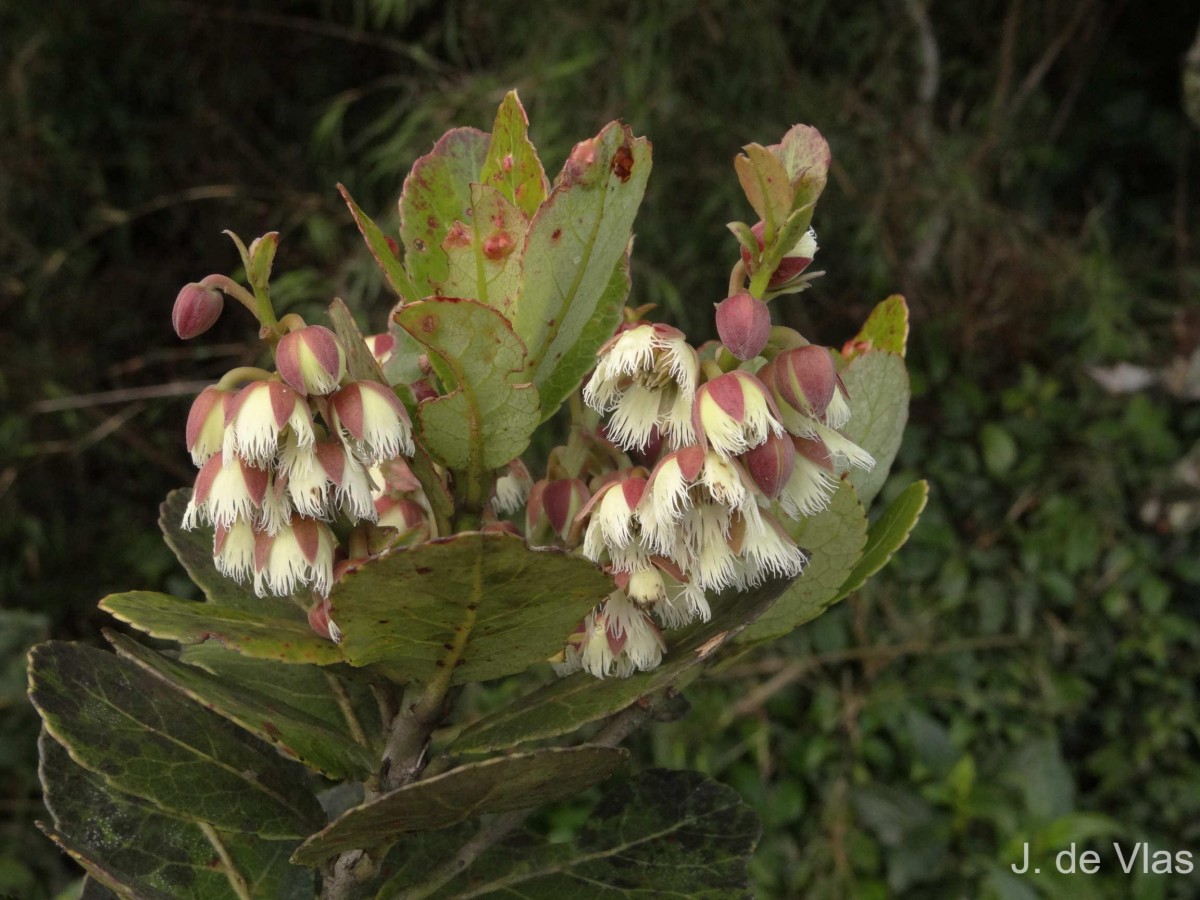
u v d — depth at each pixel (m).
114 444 4.38
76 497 4.42
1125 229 5.11
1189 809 3.70
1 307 4.43
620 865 0.94
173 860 0.92
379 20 4.09
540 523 0.90
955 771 3.37
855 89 4.33
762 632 0.96
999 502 4.08
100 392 4.52
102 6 4.60
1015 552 4.04
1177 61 5.16
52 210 4.48
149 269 4.72
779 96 4.05
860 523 0.90
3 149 4.34
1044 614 3.96
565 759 0.71
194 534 0.98
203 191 4.49
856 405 1.00
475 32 4.20
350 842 0.77
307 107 4.83
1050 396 4.14
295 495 0.74
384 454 0.74
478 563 0.69
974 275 4.25
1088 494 4.02
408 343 0.90
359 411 0.74
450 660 0.78
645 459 0.88
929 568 3.94
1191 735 3.92
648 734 3.70
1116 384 4.24
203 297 0.75
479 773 0.71
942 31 4.82
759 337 0.75
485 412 0.78
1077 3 4.89
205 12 4.70
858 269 4.17
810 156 0.77
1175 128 5.09
